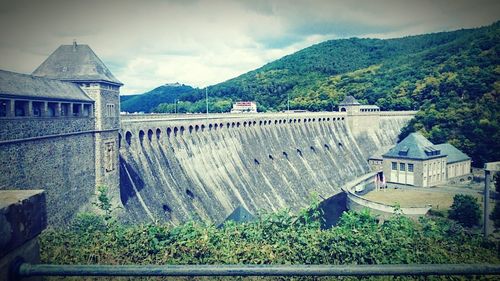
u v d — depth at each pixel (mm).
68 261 17875
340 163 125000
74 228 37594
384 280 15469
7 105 33906
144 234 19609
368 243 19188
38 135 37594
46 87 41219
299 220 23391
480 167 118562
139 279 14555
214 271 5590
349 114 141125
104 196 39000
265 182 93312
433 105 138125
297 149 113875
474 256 20016
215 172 80312
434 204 85188
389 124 149375
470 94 134625
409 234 20906
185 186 69500
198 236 19328
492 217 69812
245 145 96312
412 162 105000
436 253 19516
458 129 125438
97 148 49219
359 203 81000
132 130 63094
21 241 6191
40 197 6906
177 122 75688
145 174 62156
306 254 18828
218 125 89312
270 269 5574
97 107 49094
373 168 132750
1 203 6031
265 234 20406
